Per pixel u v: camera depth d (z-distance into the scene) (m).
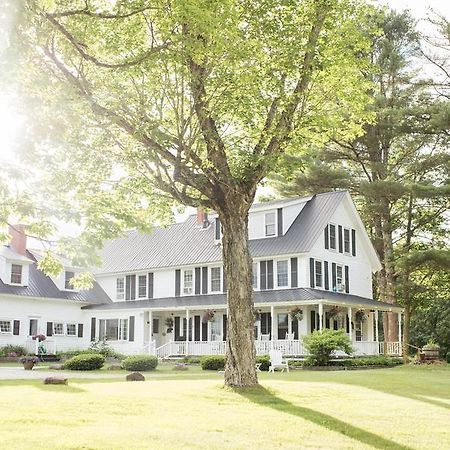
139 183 17.33
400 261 37.56
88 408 11.74
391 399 14.88
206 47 13.12
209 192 15.98
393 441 9.75
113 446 8.49
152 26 14.12
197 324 40.00
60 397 13.16
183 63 13.84
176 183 18.30
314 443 9.34
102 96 15.15
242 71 14.94
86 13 12.84
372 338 40.09
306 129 16.81
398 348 39.88
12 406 11.68
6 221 9.64
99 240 9.73
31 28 12.91
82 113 13.69
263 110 17.03
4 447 8.20
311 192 43.31
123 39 14.71
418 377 22.66
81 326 44.09
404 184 38.16
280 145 15.82
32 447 8.23
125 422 10.48
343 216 40.34
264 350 34.22
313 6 15.66
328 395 15.11
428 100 39.72
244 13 15.30
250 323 16.05
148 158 15.41
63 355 39.91
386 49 39.12
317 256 36.88
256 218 39.53
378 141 41.25
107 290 46.28
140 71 14.24
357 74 17.38
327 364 30.81
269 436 9.71
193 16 11.98
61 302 42.78
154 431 9.69
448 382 20.56
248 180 16.11
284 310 36.12
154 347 39.03
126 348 41.50
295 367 31.11
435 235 46.50
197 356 37.53
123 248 47.69
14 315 39.66
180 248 43.69
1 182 9.31
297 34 15.62
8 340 39.03
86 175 15.81
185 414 11.55
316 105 16.84
